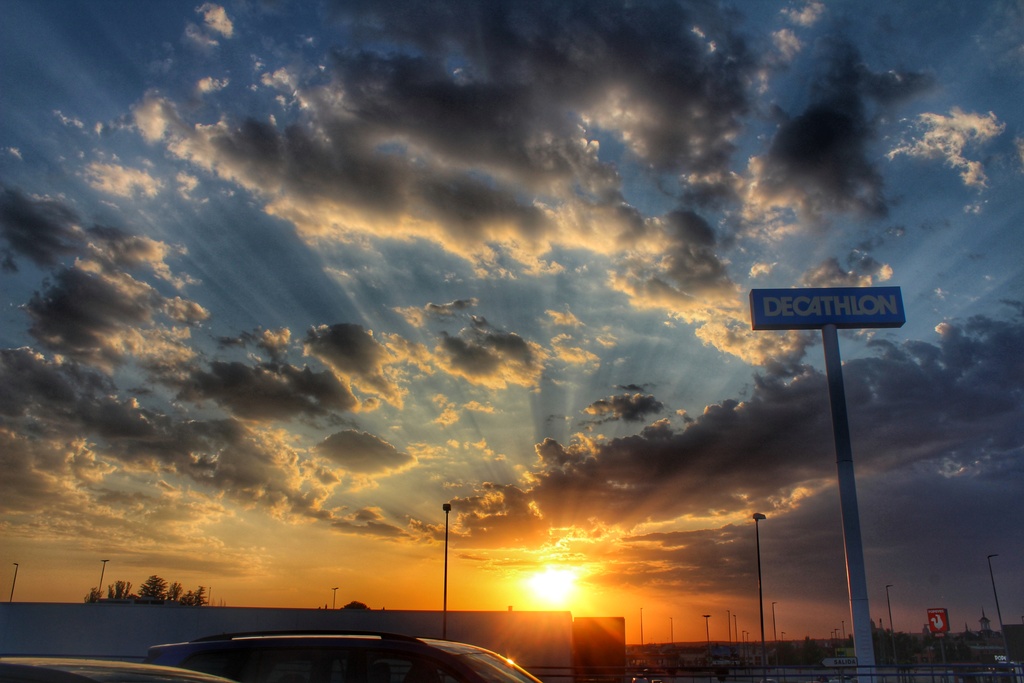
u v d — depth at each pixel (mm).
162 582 87125
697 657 77438
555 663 32312
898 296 31188
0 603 31141
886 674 20188
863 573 27547
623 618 38250
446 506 34625
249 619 31703
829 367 30703
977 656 80562
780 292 31656
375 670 7199
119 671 2873
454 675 7160
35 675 2414
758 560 41250
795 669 20141
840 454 29297
